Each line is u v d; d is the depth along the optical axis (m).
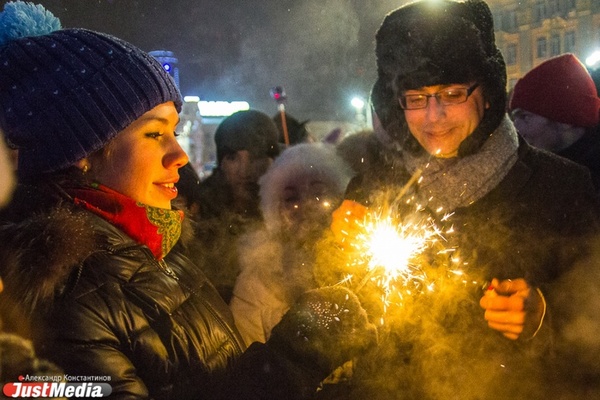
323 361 1.37
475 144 1.79
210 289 1.64
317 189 2.25
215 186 2.97
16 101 1.43
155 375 1.33
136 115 1.46
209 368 1.40
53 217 1.30
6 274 1.25
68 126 1.42
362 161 2.39
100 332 1.27
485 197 1.80
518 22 29.70
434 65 1.74
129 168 1.46
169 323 1.37
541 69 2.89
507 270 1.75
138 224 1.45
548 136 2.89
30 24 1.54
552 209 1.79
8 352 1.04
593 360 1.70
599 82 3.32
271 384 1.33
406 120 1.86
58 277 1.26
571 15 27.55
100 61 1.46
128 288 1.36
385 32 1.84
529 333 1.59
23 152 1.44
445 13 1.76
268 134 3.10
